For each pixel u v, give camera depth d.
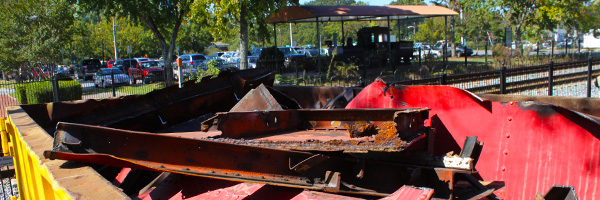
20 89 14.28
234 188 3.26
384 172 3.19
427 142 3.35
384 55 26.92
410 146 3.13
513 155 3.59
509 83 11.27
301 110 3.78
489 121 3.70
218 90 5.39
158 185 3.59
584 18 39.97
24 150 3.21
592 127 3.19
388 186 3.13
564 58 23.36
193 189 3.41
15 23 26.53
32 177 3.07
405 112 3.04
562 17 37.47
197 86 5.22
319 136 3.36
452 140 3.90
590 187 3.22
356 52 25.86
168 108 4.88
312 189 2.92
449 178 3.04
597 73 16.39
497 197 3.41
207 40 57.88
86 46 50.78
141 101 4.75
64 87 14.94
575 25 41.97
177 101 4.98
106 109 4.50
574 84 14.41
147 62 30.12
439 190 3.08
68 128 2.65
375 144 2.93
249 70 5.83
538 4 35.03
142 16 23.03
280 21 24.45
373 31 27.41
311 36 73.62
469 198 3.12
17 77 27.06
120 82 23.64
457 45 42.75
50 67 29.31
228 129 3.24
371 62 26.42
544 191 3.44
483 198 3.30
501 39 45.38
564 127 3.33
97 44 55.31
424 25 49.44
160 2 22.91
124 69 37.00
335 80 16.14
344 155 3.23
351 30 56.34
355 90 5.38
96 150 2.59
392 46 28.09
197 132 4.04
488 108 3.70
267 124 3.54
